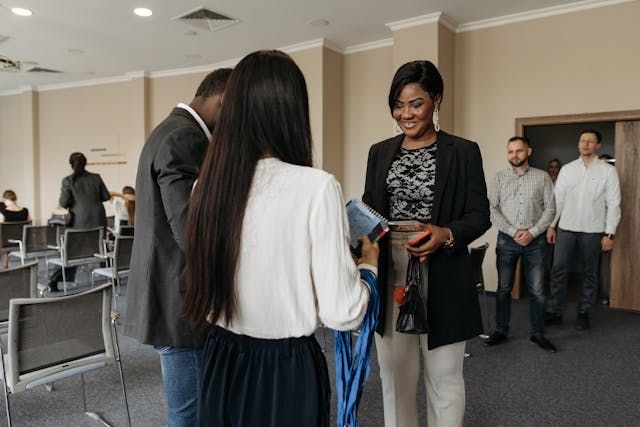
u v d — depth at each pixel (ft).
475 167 4.91
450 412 4.94
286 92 3.03
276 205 2.92
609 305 15.65
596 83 15.49
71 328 6.71
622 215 15.31
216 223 2.97
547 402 8.49
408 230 4.94
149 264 4.37
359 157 20.68
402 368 5.19
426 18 16.78
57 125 29.09
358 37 19.30
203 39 19.79
